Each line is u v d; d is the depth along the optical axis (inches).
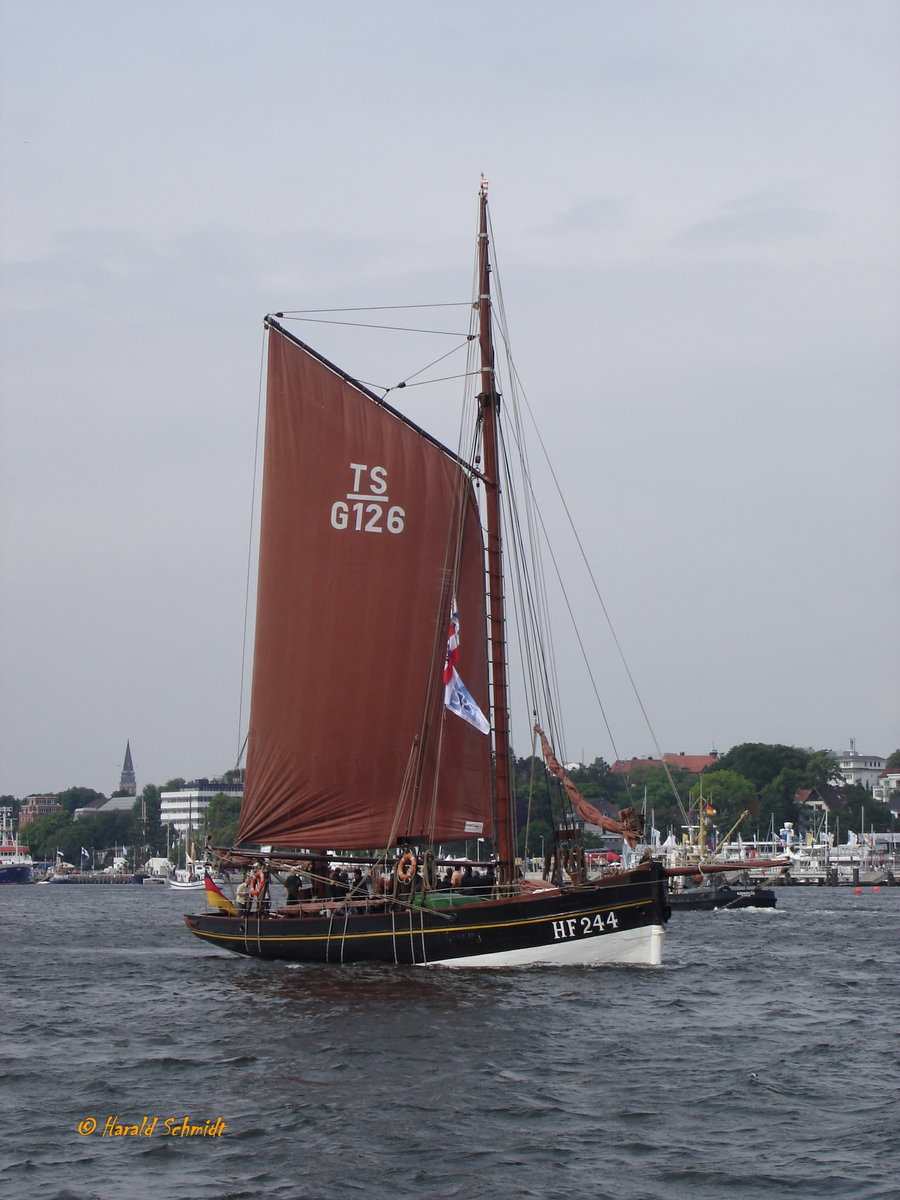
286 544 2281.0
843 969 2454.5
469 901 2126.0
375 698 2256.4
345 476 2283.5
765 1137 1145.4
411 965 2114.9
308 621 2272.4
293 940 2240.4
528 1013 1713.8
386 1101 1258.6
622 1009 1764.3
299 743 2257.6
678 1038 1576.0
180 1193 1008.2
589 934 2062.0
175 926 3905.0
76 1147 1128.2
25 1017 1788.9
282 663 2269.9
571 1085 1323.8
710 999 1904.5
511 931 2057.1
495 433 2277.3
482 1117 1203.2
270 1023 1667.1
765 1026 1684.3
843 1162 1074.7
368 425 2290.8
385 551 2274.9
